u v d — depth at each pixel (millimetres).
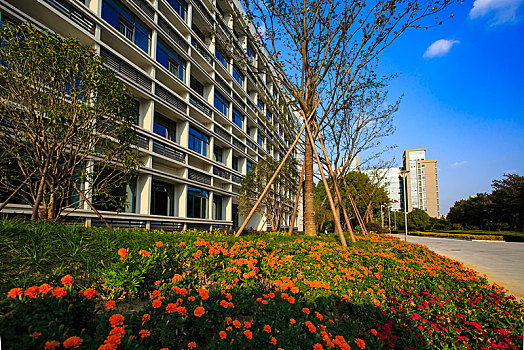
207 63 21172
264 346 2221
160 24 16656
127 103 7875
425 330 3096
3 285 2727
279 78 10500
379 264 5555
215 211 23359
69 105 7105
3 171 6836
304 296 3361
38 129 6590
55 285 2959
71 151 7238
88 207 11359
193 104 19469
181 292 2594
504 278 8055
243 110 27297
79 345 1771
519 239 31266
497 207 42969
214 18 21938
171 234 7352
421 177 98250
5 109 6293
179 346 2186
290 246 6605
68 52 6746
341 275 4285
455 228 57469
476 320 3590
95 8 12180
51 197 7051
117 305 3031
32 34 6438
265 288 3734
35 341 1712
